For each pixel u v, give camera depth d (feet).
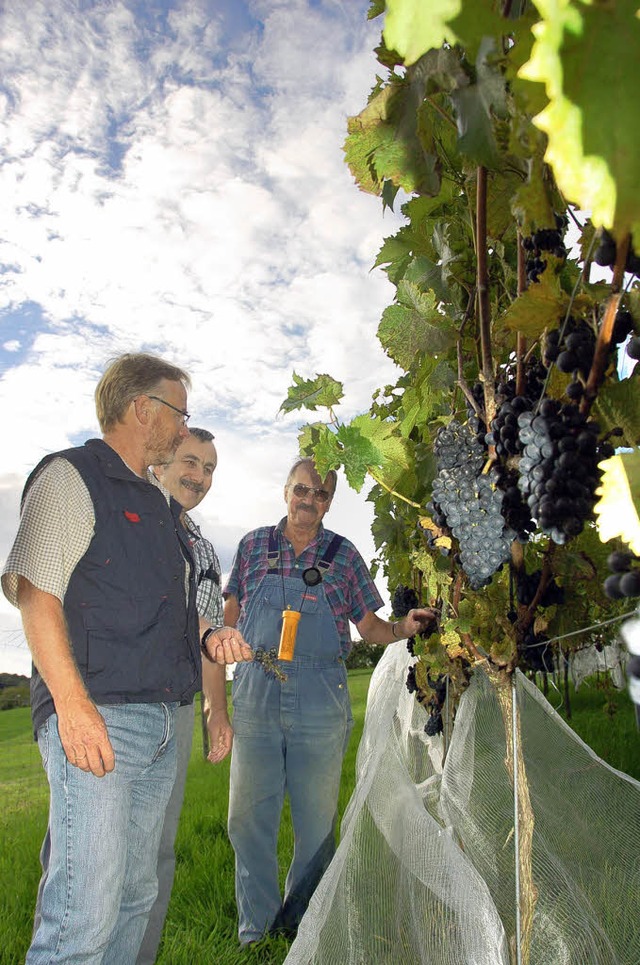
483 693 6.84
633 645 3.24
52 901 6.94
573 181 1.59
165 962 10.48
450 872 5.82
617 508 2.70
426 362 6.98
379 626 13.07
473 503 5.62
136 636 7.64
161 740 7.86
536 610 5.97
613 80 1.56
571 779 6.46
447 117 4.69
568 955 5.77
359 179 5.00
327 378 7.01
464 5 2.16
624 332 4.25
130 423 8.57
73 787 7.03
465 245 6.39
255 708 12.28
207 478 12.91
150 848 8.09
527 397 5.10
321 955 6.44
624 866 6.12
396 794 7.00
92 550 7.66
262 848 12.01
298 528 12.91
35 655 6.99
